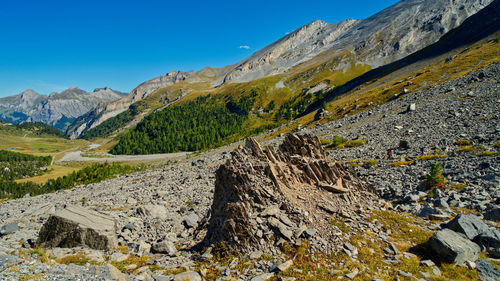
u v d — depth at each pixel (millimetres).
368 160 44625
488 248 14500
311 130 99812
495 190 22531
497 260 13633
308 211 17000
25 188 118125
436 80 97688
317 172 21266
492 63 85875
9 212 39281
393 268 13070
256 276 12695
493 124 41406
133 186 63781
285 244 14609
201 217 28922
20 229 25672
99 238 18688
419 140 46812
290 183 19453
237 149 20812
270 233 15289
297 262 13516
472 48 134875
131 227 24203
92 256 16328
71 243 18344
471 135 40344
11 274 11539
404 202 25172
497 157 28703
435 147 40219
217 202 19953
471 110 52656
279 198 17359
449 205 22359
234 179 18453
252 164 19266
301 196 18188
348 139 67250
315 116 132500
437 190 24953
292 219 16141
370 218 17562
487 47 118438
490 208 19953
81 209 21516
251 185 17719
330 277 12344
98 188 72062
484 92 60844
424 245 14875
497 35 134125
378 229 16688
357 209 18406
